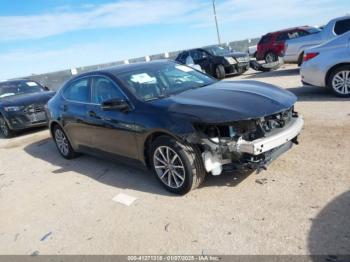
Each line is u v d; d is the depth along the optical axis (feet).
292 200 11.46
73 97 18.80
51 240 11.82
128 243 10.79
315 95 26.63
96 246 10.96
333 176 12.61
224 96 13.38
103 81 16.37
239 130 11.99
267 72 48.42
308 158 14.55
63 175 18.22
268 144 11.87
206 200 12.50
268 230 10.11
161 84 15.67
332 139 16.30
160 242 10.53
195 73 17.65
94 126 16.60
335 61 23.85
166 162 13.43
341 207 10.55
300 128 13.66
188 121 12.15
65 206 14.26
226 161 12.42
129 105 14.43
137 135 13.99
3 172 20.77
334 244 8.99
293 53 41.14
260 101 12.73
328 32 36.70
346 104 22.35
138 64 17.57
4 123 31.07
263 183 12.99
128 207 13.14
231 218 11.07
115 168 17.85
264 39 56.90
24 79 36.29
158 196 13.60
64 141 20.93
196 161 12.54
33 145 26.78
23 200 15.75
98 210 13.35
